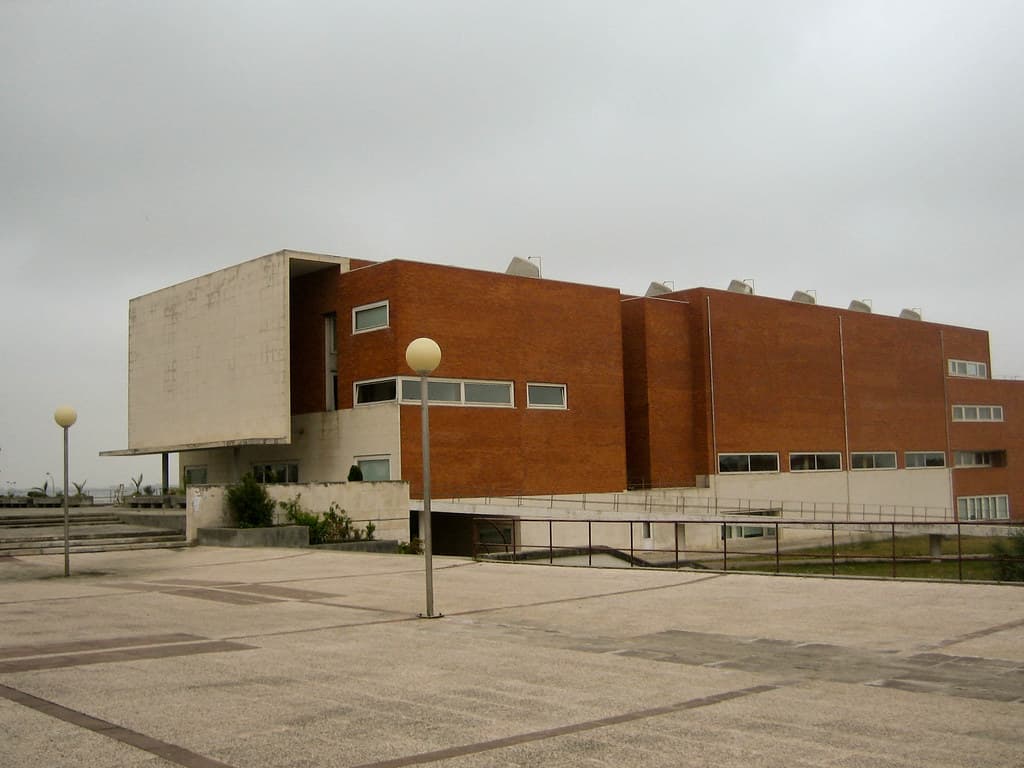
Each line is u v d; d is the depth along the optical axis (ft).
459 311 131.23
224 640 38.40
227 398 139.64
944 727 24.32
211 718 25.35
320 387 138.51
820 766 21.01
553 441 140.26
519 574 62.80
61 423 66.18
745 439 167.94
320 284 139.54
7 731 23.97
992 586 50.90
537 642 37.73
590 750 22.26
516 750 22.27
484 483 131.34
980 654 34.47
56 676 30.96
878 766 21.02
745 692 28.48
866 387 195.42
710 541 159.94
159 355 157.89
